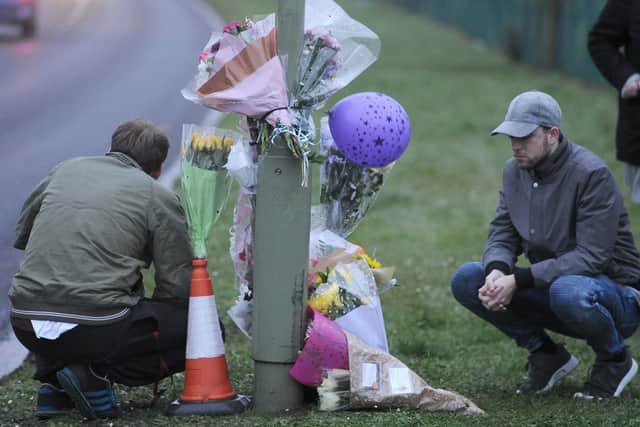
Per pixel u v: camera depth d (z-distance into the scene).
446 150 25.66
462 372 9.79
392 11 74.50
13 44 45.41
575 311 8.20
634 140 10.49
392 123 7.82
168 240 7.98
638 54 10.40
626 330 8.67
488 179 22.20
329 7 7.99
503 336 11.18
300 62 7.72
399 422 7.50
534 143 8.35
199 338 7.97
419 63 46.06
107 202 7.86
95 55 42.91
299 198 7.66
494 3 53.66
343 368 7.89
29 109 29.22
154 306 8.03
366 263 8.36
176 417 7.86
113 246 7.78
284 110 7.57
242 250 8.32
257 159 7.93
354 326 8.15
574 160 8.43
